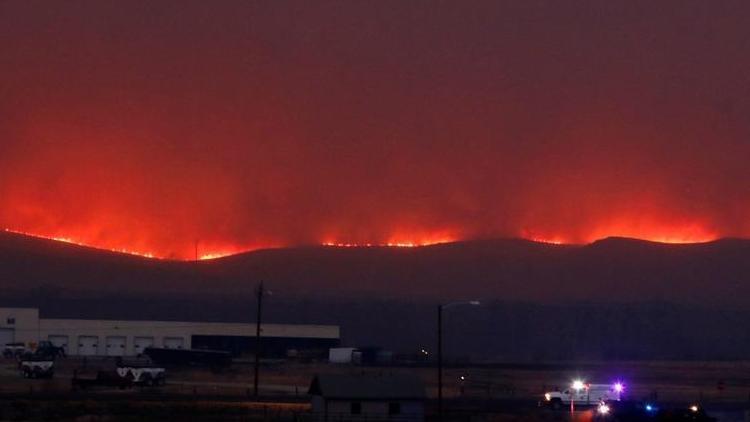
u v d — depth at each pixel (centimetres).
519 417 18788
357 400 18188
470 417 18675
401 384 18538
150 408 18862
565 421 18312
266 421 17388
